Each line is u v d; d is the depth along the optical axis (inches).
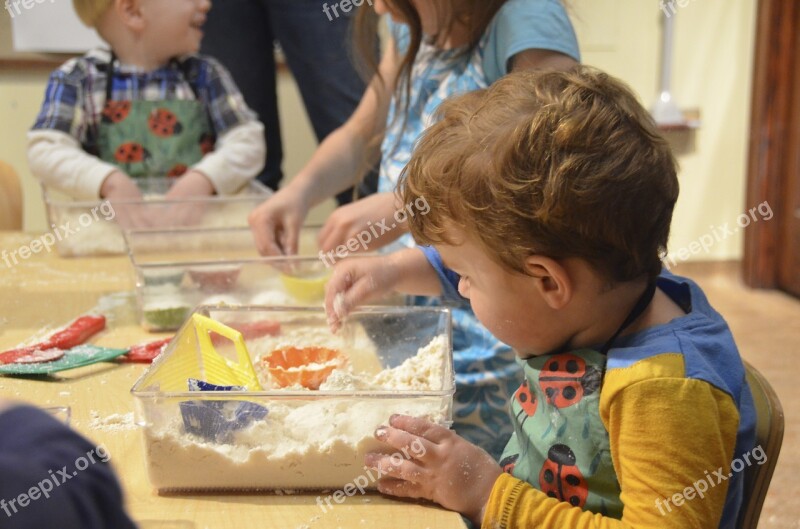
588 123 25.6
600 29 119.8
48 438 13.6
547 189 25.1
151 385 27.3
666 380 25.5
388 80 56.4
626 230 25.9
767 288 129.8
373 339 36.3
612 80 28.3
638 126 26.5
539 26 42.5
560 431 28.5
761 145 124.1
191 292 44.0
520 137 25.6
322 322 36.6
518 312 28.1
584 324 28.2
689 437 24.7
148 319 41.9
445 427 27.2
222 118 73.8
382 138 54.4
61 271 54.4
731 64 124.0
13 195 71.5
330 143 57.3
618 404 25.9
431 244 29.3
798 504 68.8
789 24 118.5
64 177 66.0
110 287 50.6
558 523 25.1
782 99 121.8
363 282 37.4
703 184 128.4
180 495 26.3
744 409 29.3
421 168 27.8
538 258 26.1
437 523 24.9
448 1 44.6
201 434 26.4
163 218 59.9
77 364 36.1
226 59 87.2
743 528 30.9
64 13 94.3
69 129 69.4
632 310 28.4
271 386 33.2
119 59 74.6
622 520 25.1
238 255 54.4
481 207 26.1
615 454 26.2
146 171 73.9
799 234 123.3
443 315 35.9
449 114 29.0
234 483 26.4
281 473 26.4
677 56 122.8
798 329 112.0
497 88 28.5
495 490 25.7
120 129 72.9
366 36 56.1
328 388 30.2
